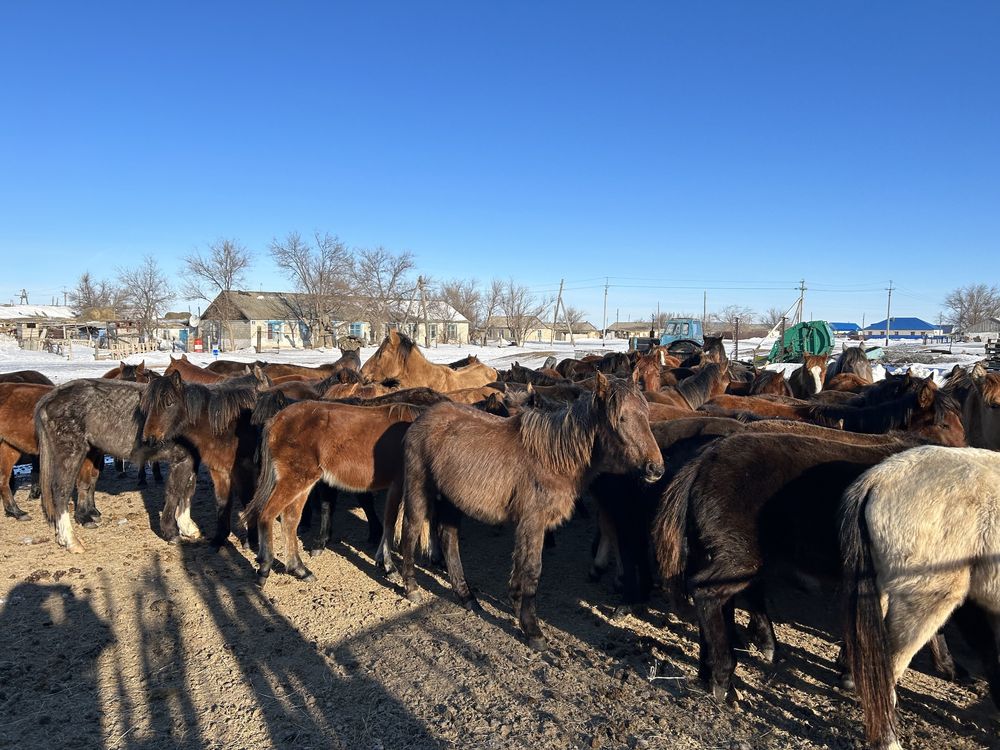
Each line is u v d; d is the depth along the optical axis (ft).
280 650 15.47
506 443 16.37
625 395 14.74
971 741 12.12
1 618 16.89
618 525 17.63
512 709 13.11
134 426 22.79
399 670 14.64
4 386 25.23
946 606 10.36
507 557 22.62
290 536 20.10
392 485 20.20
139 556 21.81
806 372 38.58
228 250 183.32
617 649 15.70
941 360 103.19
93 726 12.42
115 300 215.31
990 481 10.21
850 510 11.21
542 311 248.32
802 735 12.24
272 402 21.81
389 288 190.19
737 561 12.57
